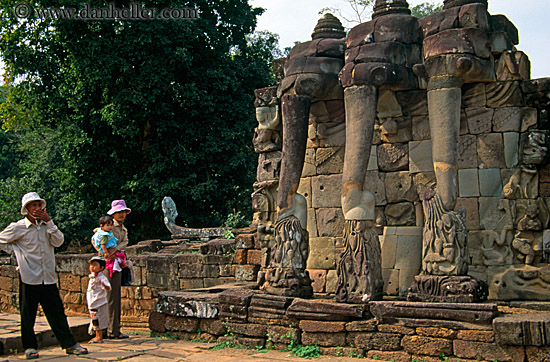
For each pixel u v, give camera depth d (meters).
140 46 17.92
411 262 7.82
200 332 7.95
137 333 10.20
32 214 6.82
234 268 10.88
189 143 19.42
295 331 7.12
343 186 7.23
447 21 7.41
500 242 7.42
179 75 19.52
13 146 30.17
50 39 18.98
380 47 7.43
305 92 7.89
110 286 7.77
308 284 7.71
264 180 8.94
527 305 7.00
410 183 7.96
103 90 18.08
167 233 19.77
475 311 6.07
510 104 7.57
